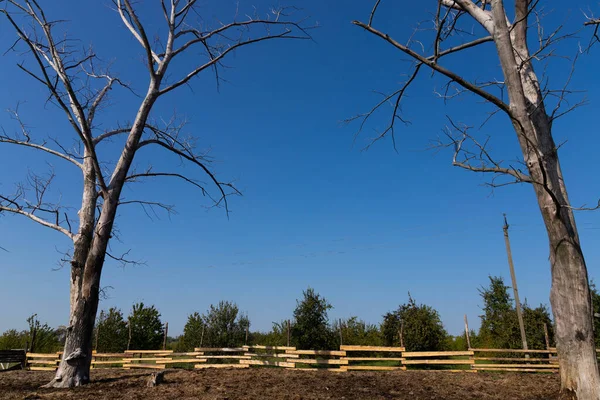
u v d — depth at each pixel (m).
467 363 14.19
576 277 6.39
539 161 6.16
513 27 6.98
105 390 8.87
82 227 10.64
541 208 6.78
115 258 10.86
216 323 18.12
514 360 14.32
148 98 11.15
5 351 15.38
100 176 10.12
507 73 6.94
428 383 10.61
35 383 10.22
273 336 17.64
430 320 16.22
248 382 9.94
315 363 14.02
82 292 9.99
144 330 18.42
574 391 6.14
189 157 12.64
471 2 7.71
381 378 11.44
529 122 6.79
